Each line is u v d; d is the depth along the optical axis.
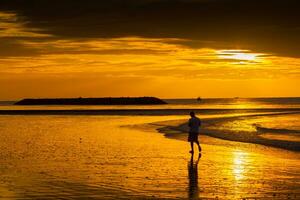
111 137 33.50
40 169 18.11
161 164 19.66
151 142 29.58
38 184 14.91
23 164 19.52
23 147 26.59
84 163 19.88
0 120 61.16
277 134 34.69
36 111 98.06
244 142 29.22
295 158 21.55
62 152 24.03
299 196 13.19
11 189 14.13
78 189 14.19
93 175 16.72
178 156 22.45
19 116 75.12
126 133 37.28
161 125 47.78
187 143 28.95
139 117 68.19
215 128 41.25
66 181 15.50
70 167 18.69
